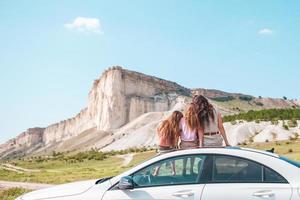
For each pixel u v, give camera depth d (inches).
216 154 269.6
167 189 265.7
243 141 6471.5
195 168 269.7
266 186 254.1
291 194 247.8
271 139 6259.8
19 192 718.5
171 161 274.8
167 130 385.1
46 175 2231.8
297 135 6304.1
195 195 259.3
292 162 265.7
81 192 277.7
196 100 368.5
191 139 374.9
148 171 276.4
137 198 265.9
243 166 263.4
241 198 252.7
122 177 269.3
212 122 366.3
